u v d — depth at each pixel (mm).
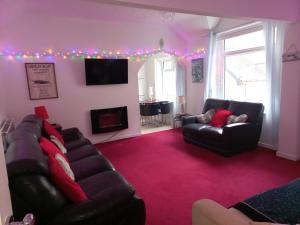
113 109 5145
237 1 2877
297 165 3422
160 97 7301
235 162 3625
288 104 3590
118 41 5047
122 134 5367
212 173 3268
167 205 2521
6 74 4117
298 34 3350
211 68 5203
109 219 1580
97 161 2639
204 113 5090
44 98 4473
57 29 4434
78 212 1500
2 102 3814
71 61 4637
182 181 3068
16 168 1345
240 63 4793
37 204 1383
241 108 4312
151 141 5023
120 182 2100
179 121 6199
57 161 1794
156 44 5539
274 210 1521
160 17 4984
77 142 3471
